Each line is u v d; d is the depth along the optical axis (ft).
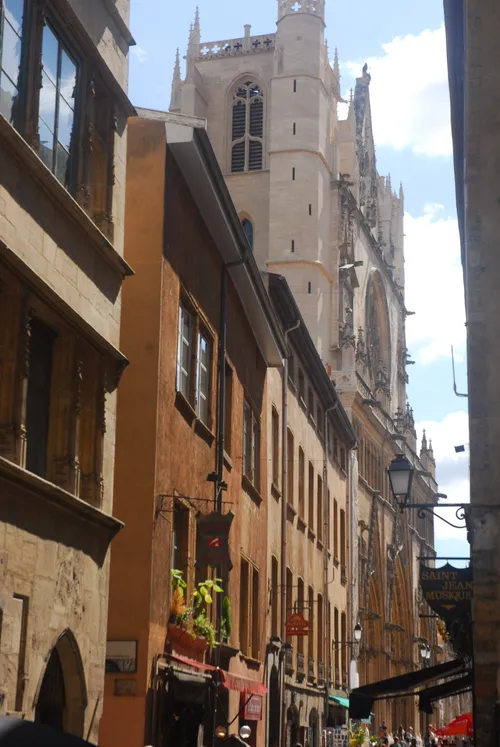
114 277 68.33
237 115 306.76
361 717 85.97
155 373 78.69
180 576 82.58
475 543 56.90
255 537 119.03
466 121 60.49
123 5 72.49
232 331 108.27
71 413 60.85
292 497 152.87
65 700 60.95
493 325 58.90
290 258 283.59
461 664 82.33
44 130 59.47
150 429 77.82
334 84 315.37
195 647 86.38
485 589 56.18
